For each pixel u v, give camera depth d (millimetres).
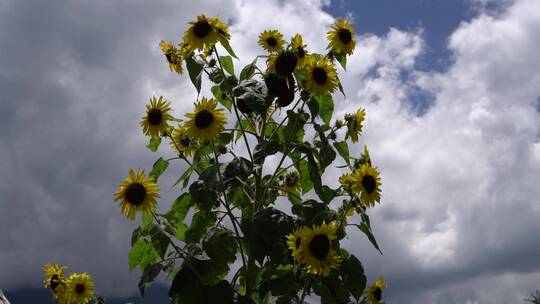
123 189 1894
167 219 2084
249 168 1913
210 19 2070
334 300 1903
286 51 1974
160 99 2080
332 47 2174
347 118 2189
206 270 1927
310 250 1745
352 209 2127
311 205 2023
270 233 1866
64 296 2270
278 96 1983
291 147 2039
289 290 1910
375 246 1992
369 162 2139
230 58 2160
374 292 2117
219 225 2057
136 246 1994
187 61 2043
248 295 2016
